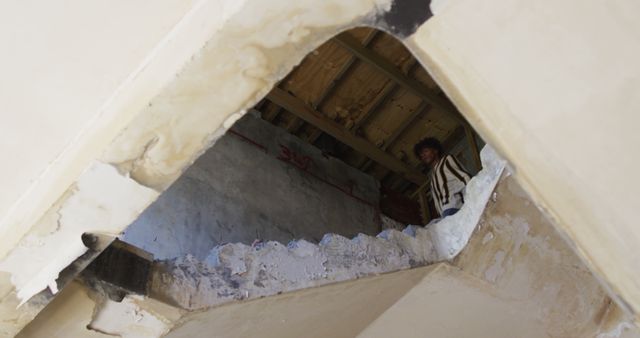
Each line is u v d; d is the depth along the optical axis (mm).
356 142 6980
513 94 1936
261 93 2201
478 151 6898
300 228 6188
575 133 1949
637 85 1825
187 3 2143
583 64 1842
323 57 6336
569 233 2107
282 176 6410
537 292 4418
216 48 2053
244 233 5621
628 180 1968
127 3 2146
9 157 2566
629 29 1751
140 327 3328
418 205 7520
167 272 3297
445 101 6820
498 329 4594
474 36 1862
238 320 3586
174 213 5172
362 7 1914
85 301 3111
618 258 2092
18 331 3039
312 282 3691
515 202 3994
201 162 5758
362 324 4285
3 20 2215
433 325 4453
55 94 2385
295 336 4039
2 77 2352
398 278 4031
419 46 1941
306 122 6910
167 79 2150
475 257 4148
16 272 2775
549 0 1752
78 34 2234
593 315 4562
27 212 2623
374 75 6574
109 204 2555
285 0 1928
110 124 2340
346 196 6906
